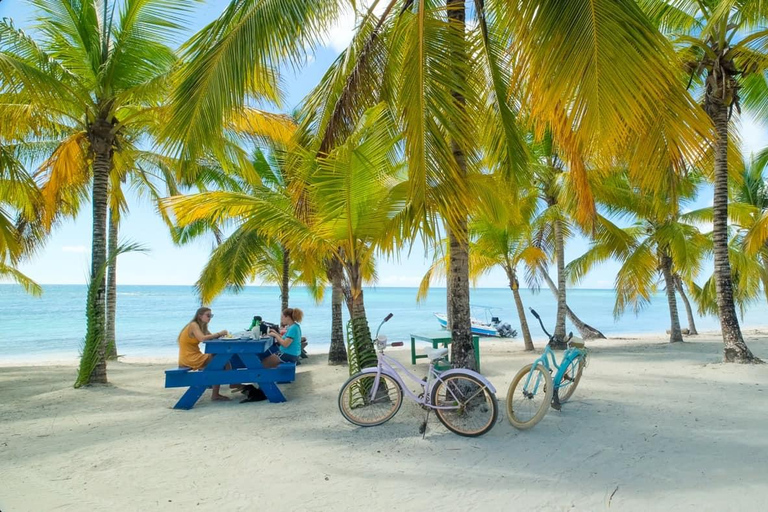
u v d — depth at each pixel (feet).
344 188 17.71
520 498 10.65
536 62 12.66
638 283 49.03
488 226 43.50
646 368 28.73
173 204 21.66
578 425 16.25
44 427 17.40
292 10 17.31
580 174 17.48
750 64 28.30
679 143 12.42
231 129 32.71
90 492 11.28
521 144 20.94
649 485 11.17
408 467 12.69
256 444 14.93
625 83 11.39
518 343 63.16
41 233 40.91
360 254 20.12
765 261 58.95
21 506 10.49
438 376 15.78
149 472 12.57
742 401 19.29
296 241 20.95
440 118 15.28
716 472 11.83
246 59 16.92
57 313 145.79
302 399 22.18
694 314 166.30
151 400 22.54
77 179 34.73
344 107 20.86
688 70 29.55
